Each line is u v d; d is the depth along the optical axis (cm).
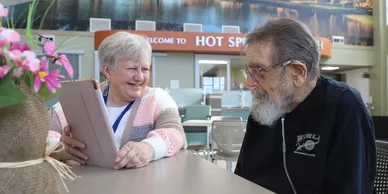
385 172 113
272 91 104
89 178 85
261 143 120
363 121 97
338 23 970
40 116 50
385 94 968
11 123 46
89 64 786
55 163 55
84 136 99
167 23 848
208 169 94
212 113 723
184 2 858
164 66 819
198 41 764
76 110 94
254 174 119
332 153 95
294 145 105
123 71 132
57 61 53
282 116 109
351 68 1062
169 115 136
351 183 90
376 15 981
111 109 138
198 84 839
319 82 106
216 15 878
